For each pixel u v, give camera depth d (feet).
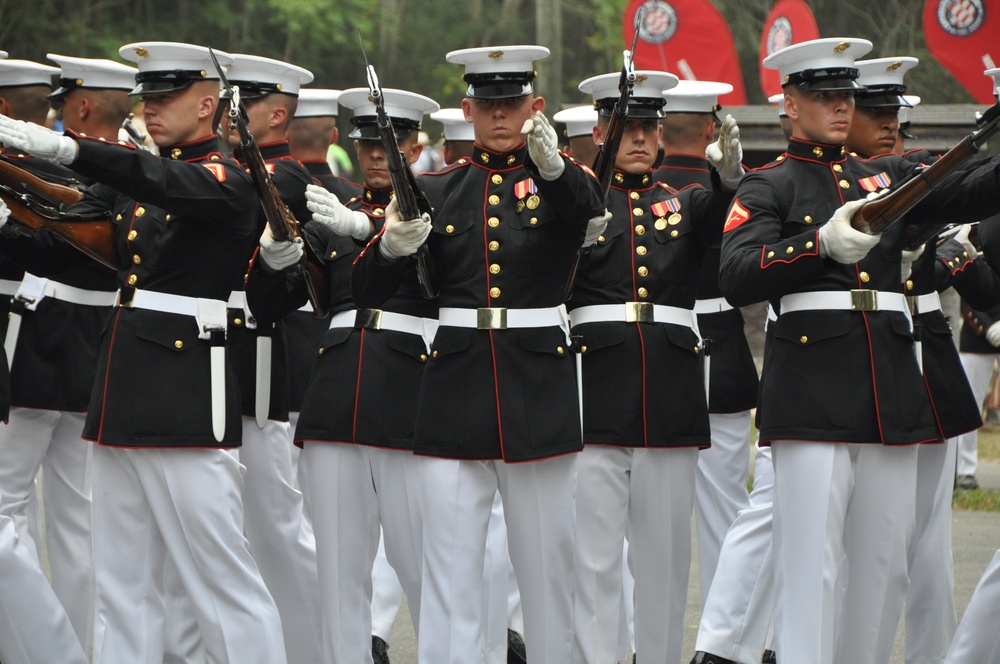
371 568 57.57
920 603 56.54
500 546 58.44
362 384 55.52
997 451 129.39
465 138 71.36
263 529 57.88
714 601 58.29
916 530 55.77
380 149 58.95
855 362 48.62
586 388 55.36
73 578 60.49
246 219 48.34
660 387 55.21
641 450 55.16
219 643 48.57
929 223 49.06
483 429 48.73
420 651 49.57
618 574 55.67
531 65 49.57
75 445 60.64
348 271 57.00
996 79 61.46
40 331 59.52
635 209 56.65
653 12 94.27
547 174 45.42
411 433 54.70
